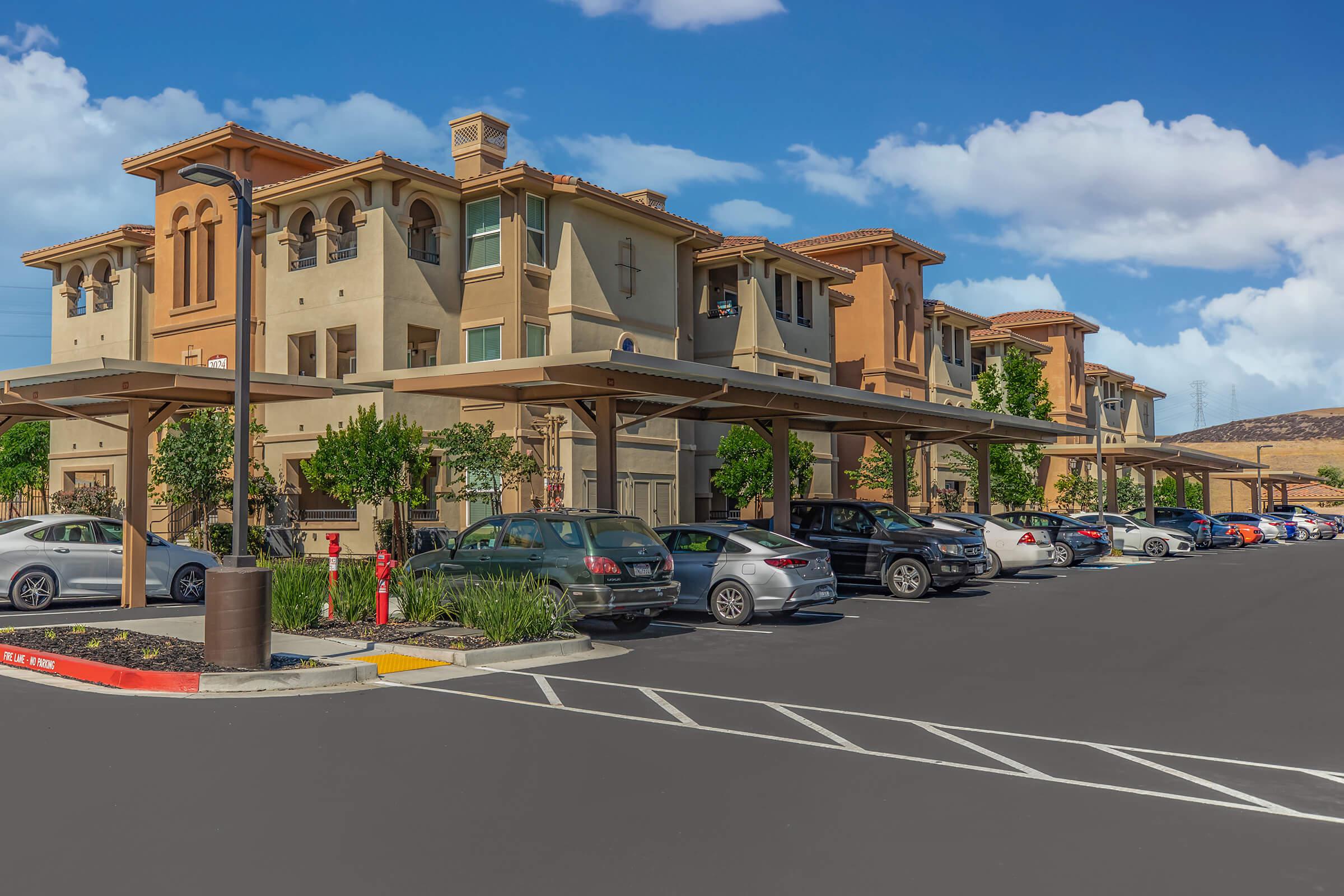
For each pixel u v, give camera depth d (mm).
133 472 16797
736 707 9289
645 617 14805
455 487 27484
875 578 19812
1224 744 7941
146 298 34844
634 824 5871
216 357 30031
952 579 19406
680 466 33031
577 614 13367
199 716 8758
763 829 5805
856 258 43375
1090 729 8453
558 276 28625
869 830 5789
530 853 5383
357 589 14445
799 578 15258
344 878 5008
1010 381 44656
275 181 30344
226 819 5914
